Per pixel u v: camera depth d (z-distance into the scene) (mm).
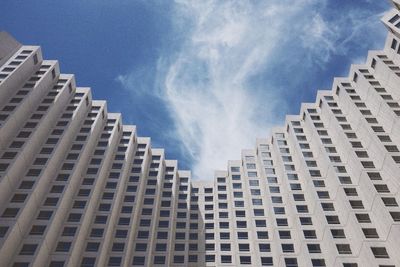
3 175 56750
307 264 59750
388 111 71438
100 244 60656
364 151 70438
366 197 63000
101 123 85562
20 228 53594
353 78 87562
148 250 67000
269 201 74875
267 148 91062
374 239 56625
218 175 94812
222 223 81438
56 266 53750
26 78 80250
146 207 76500
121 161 79750
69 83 85312
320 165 75125
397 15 85875
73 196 65625
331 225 62094
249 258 70875
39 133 68938
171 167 91438
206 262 73812
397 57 83688
